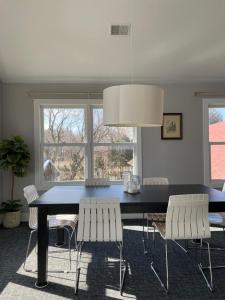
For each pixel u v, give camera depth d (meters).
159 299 2.31
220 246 3.47
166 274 2.68
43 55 4.12
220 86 4.89
